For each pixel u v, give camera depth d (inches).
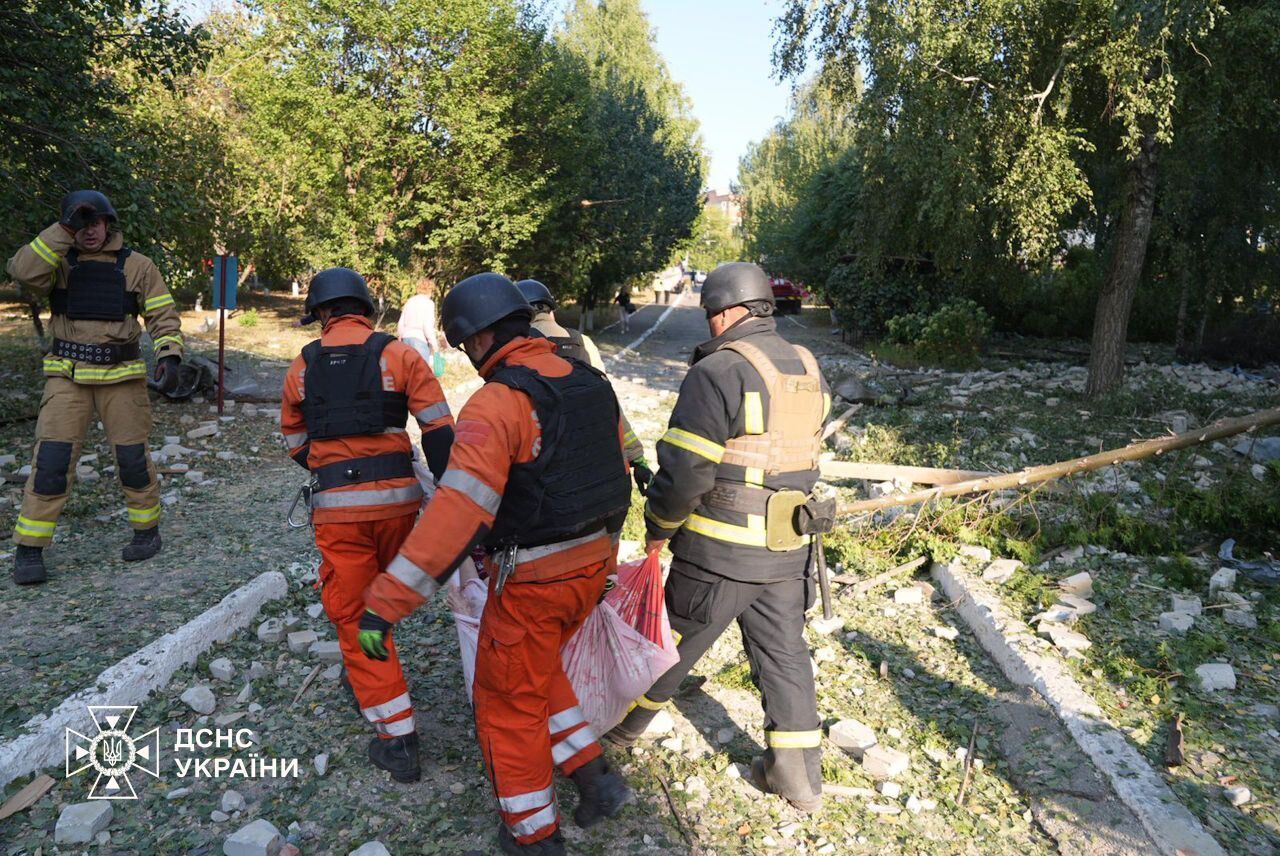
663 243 1258.0
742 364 121.3
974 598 196.7
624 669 128.3
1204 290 660.1
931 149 458.6
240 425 376.8
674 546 129.0
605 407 113.6
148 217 367.2
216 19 824.3
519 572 107.7
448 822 122.7
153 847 115.6
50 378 196.2
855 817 128.0
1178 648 171.5
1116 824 121.3
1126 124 413.1
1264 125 495.5
